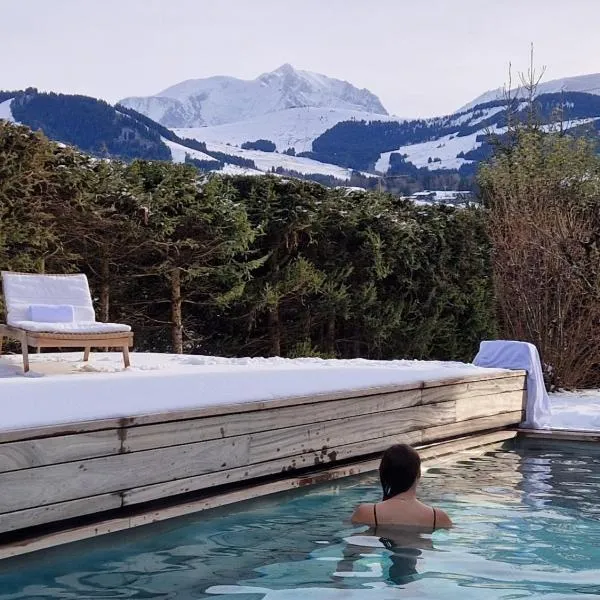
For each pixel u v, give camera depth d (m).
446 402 7.39
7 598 3.32
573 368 11.84
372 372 7.23
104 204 10.16
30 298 7.80
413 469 4.57
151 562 3.82
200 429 4.77
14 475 3.75
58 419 4.04
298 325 12.47
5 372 7.12
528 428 8.70
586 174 13.64
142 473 4.40
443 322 13.84
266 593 3.40
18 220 9.30
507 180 13.12
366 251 12.74
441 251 13.95
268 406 5.27
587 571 3.73
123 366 7.83
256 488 5.16
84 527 4.10
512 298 12.17
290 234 12.20
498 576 3.64
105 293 10.80
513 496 5.42
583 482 5.94
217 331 12.42
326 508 4.98
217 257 11.33
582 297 11.75
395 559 3.90
